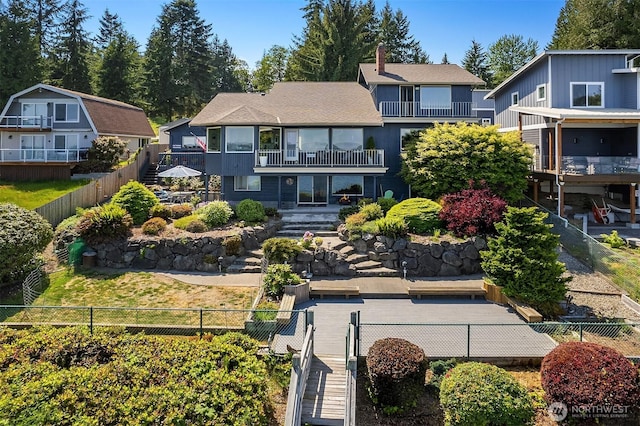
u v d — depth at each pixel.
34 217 16.30
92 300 14.05
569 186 25.23
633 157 22.52
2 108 41.50
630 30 36.38
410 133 25.06
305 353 9.52
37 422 7.38
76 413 7.71
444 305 13.94
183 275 16.41
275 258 16.19
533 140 26.48
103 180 24.98
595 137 24.94
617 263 14.98
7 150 28.78
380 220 17.41
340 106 26.48
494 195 18.97
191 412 7.91
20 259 14.98
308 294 14.52
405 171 22.98
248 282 15.62
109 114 35.22
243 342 10.55
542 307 13.26
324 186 25.33
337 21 40.53
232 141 23.67
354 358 9.16
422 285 15.34
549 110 22.86
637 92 23.97
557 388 8.83
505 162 20.62
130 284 15.41
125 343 10.33
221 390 8.47
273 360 10.38
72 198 22.17
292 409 8.25
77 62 54.41
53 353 9.77
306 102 26.92
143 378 8.83
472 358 10.44
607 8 37.28
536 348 10.88
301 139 25.14
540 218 13.65
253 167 23.69
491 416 8.10
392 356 9.25
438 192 21.02
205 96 64.06
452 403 8.45
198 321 12.50
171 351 9.80
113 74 53.34
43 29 56.59
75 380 8.56
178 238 17.25
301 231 19.77
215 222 19.05
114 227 17.36
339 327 12.16
